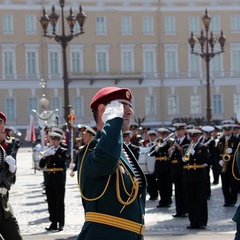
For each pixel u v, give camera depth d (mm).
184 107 76625
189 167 16250
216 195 24250
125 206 6535
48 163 16375
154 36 76188
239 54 78188
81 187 6633
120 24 75625
